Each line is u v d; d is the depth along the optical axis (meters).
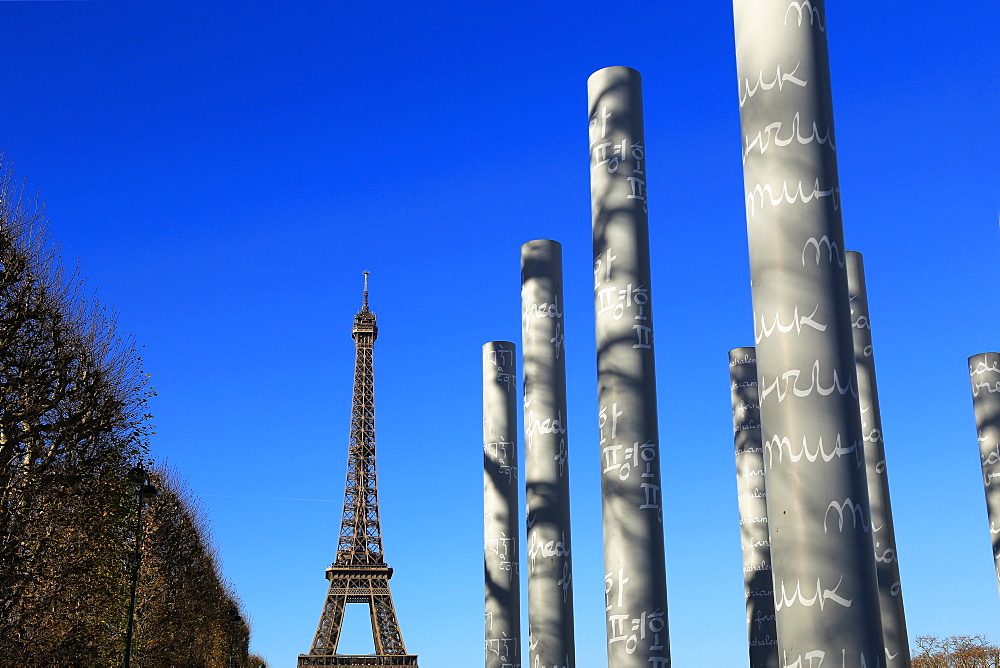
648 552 56.50
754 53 44.94
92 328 67.38
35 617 62.34
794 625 38.88
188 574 110.50
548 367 79.44
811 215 42.34
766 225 42.94
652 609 55.69
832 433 40.09
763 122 44.00
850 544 39.03
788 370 41.03
